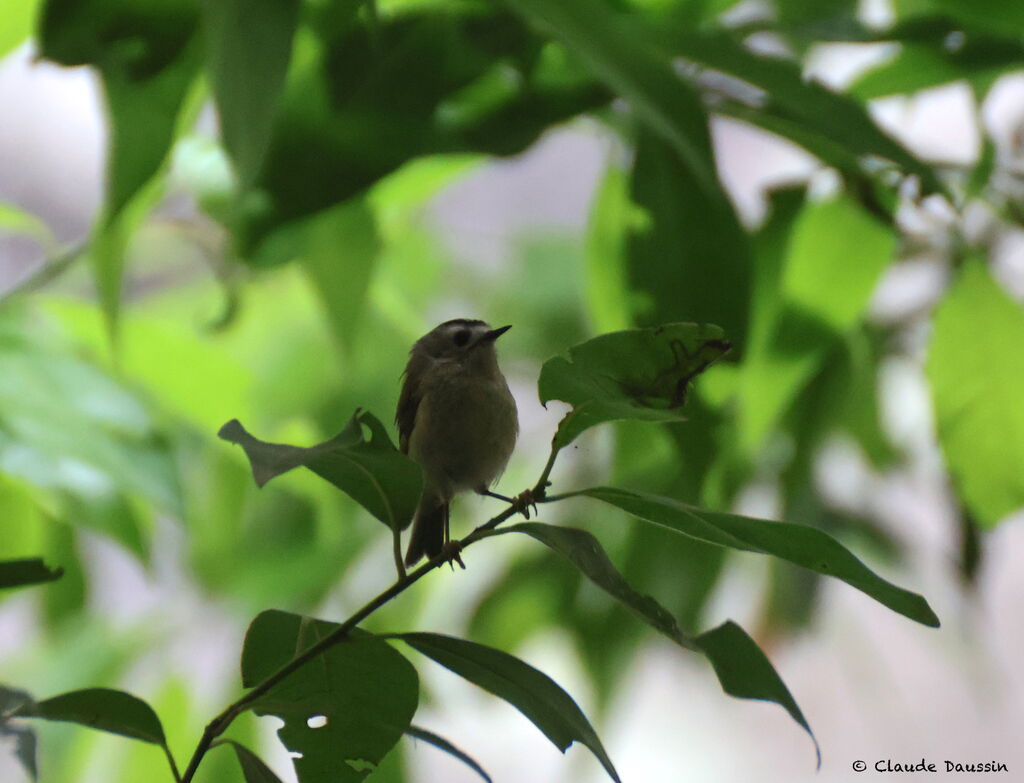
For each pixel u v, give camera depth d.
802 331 5.64
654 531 5.70
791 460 5.69
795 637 5.75
